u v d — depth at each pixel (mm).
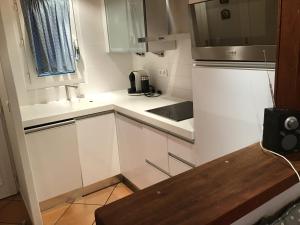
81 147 2615
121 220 730
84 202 2713
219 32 1426
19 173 2568
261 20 1213
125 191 2877
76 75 3000
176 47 2689
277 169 964
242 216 800
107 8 2988
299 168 968
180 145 1949
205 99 1569
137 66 3352
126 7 2670
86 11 2963
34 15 2613
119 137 2773
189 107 2426
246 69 1319
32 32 2633
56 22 2732
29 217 2498
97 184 2900
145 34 2482
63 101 2922
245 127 1364
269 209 956
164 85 2982
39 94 2852
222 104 1468
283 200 1003
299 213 949
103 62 3188
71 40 2867
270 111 1059
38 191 2465
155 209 769
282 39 1085
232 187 863
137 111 2361
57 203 2676
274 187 872
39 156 2404
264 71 1231
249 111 1327
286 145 1062
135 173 2652
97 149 2721
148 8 2432
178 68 2734
